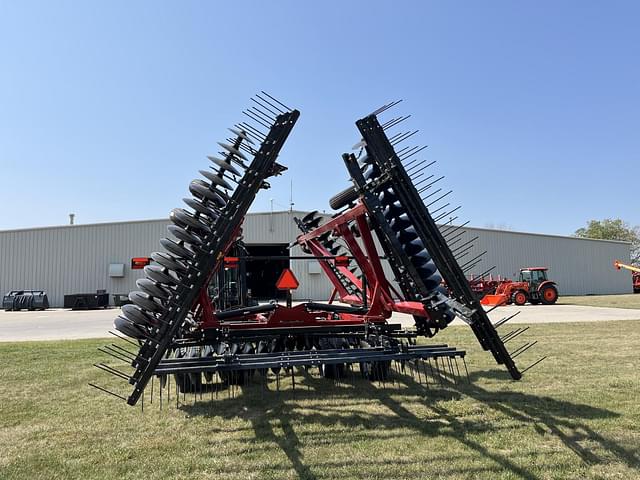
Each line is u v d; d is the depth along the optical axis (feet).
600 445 12.71
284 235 107.76
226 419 15.49
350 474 11.08
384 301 21.63
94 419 15.66
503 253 125.49
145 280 15.87
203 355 19.25
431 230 17.46
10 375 23.06
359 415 15.71
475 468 11.32
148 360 14.93
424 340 33.73
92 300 93.76
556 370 22.41
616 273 138.51
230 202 16.37
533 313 61.16
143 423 15.16
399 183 17.88
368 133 18.42
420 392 18.78
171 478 10.98
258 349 21.38
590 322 45.73
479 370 22.82
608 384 19.56
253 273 112.16
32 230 102.78
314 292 107.34
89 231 103.30
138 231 103.96
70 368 24.93
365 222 21.48
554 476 10.85
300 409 16.57
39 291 98.48
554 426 14.32
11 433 14.32
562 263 131.44
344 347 22.21
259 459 12.07
